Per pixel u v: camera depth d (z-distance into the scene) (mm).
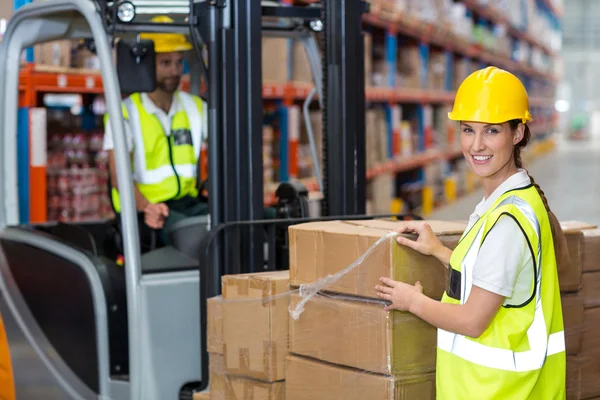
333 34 3688
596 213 12016
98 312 3482
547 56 29844
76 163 5773
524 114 2373
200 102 4172
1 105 4051
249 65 3420
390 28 9492
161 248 3670
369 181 8977
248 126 3434
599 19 48812
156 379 3289
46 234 3854
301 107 7695
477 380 2338
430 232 2574
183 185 4004
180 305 3332
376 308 2566
